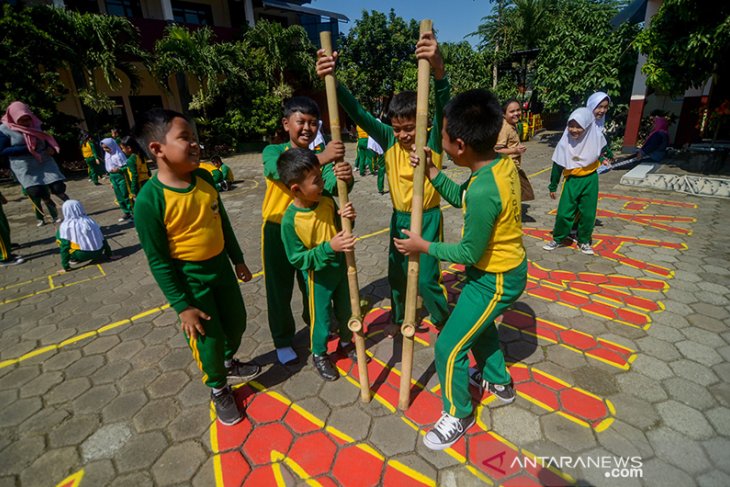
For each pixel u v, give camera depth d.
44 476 2.03
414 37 23.42
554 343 2.84
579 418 2.19
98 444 2.20
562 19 12.90
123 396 2.57
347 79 20.91
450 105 1.81
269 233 2.54
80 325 3.47
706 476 1.83
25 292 4.22
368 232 5.61
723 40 6.10
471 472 1.92
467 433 2.12
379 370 2.67
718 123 8.32
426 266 2.59
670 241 4.59
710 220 5.24
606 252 4.36
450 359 1.98
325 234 2.36
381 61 23.30
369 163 10.43
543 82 12.72
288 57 16.20
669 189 6.85
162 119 1.84
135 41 13.05
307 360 2.83
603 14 11.21
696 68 6.98
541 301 3.40
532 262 4.20
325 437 2.16
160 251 1.95
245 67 15.66
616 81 10.73
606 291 3.53
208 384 2.27
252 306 3.67
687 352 2.68
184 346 3.08
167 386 2.64
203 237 2.07
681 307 3.22
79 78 12.55
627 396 2.33
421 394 2.44
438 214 2.66
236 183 9.97
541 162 10.62
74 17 11.59
